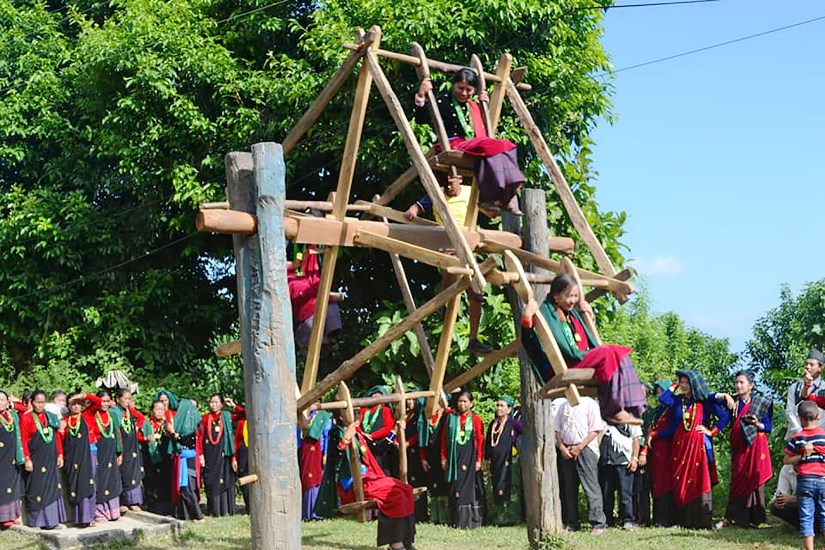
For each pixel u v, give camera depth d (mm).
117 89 16188
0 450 12016
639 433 12297
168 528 12195
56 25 19359
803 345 15773
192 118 15344
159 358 17281
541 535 10031
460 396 12969
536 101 14977
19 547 11188
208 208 7738
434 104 8172
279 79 15008
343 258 16594
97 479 12750
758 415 11789
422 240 8484
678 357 21625
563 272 7309
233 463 14430
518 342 9578
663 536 11086
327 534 11977
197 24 16188
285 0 16203
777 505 11141
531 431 10109
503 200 7691
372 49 7906
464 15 14133
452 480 12617
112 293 17438
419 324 10125
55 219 17406
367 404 9266
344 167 8039
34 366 17172
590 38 15914
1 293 17484
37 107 17953
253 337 7461
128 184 17250
